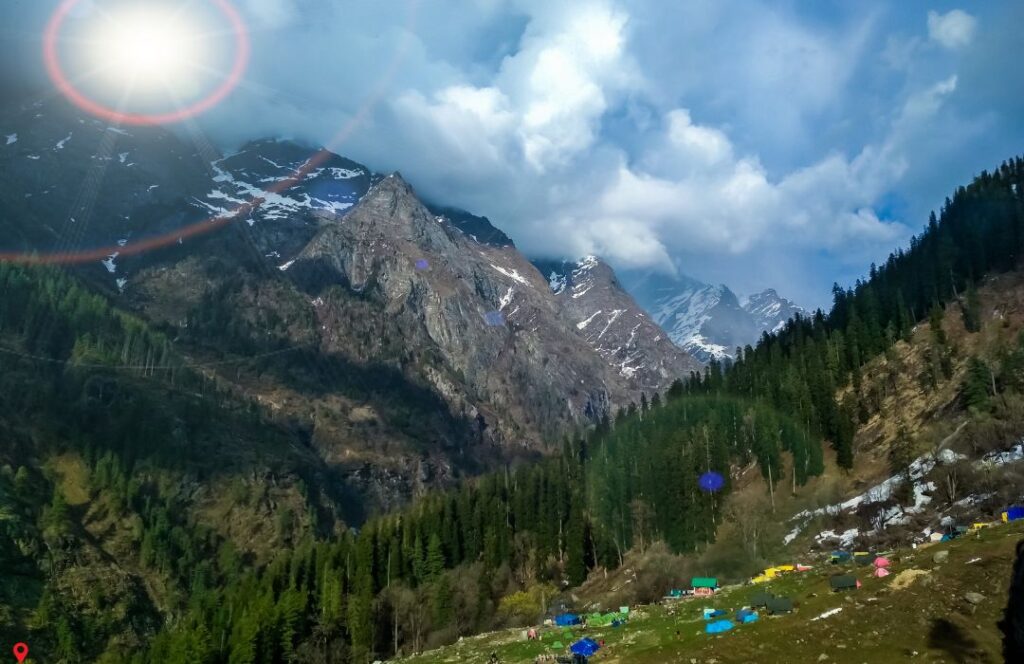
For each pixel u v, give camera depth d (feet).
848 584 244.01
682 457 556.51
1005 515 295.48
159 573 611.06
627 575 506.48
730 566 449.06
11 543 536.83
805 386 590.96
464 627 460.96
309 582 505.25
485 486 652.07
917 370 561.02
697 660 215.31
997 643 178.81
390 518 604.90
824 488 501.15
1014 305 564.30
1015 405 421.18
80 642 495.41
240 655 406.00
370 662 421.18
